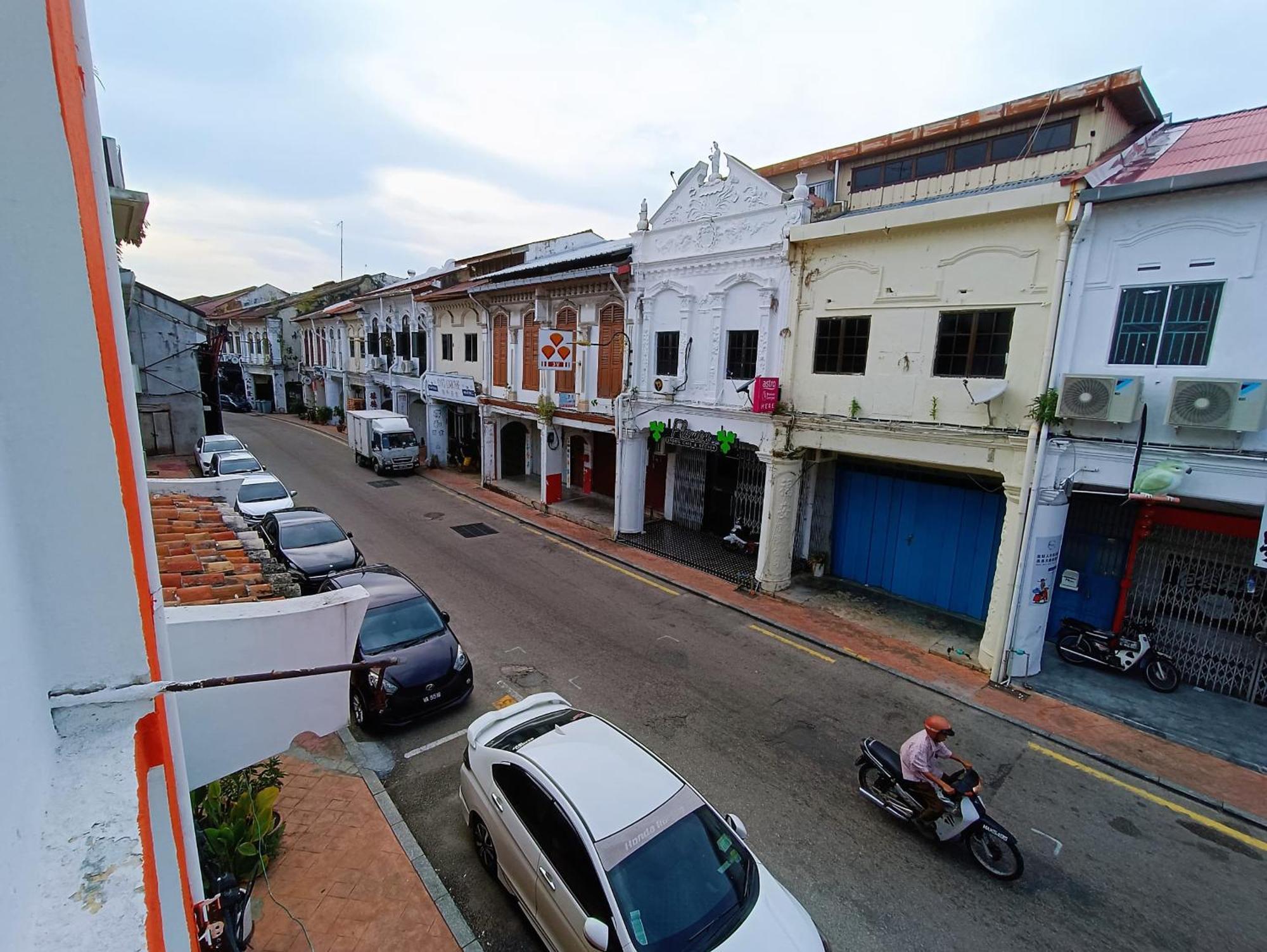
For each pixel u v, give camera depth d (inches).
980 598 470.3
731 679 374.0
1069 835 259.9
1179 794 287.4
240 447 796.0
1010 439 370.3
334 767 279.6
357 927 200.4
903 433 416.5
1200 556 379.9
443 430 1030.4
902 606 494.3
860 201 472.4
